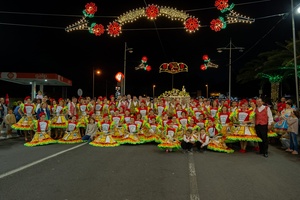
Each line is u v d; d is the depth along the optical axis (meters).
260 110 9.97
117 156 9.41
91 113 13.58
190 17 11.42
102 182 6.33
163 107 15.32
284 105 12.74
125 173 7.14
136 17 12.11
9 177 6.68
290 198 5.39
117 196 5.41
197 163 8.47
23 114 13.02
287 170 7.61
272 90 25.59
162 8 11.67
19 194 5.50
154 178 6.70
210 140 10.78
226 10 11.02
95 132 12.68
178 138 11.09
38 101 14.01
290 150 10.53
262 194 5.60
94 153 9.91
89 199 5.25
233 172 7.34
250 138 10.02
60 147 11.16
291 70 22.55
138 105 16.25
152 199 5.27
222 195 5.51
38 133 11.86
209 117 11.62
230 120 11.04
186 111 13.62
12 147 11.09
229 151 10.32
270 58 21.89
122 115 13.08
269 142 13.21
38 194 5.50
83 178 6.63
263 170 7.59
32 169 7.45
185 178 6.73
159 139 11.66
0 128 14.10
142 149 10.98
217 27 11.47
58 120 13.11
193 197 5.38
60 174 6.97
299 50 19.48
